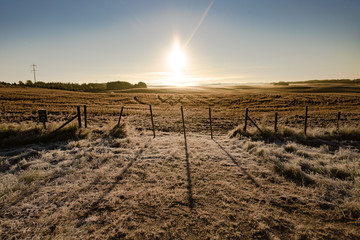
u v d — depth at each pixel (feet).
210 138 29.81
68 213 9.91
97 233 8.66
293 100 141.08
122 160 17.79
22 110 71.20
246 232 8.83
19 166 15.52
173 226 9.17
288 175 14.89
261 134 28.43
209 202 11.15
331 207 10.73
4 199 10.78
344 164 15.99
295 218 9.86
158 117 64.64
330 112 82.02
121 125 32.14
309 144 25.08
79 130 27.27
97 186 12.83
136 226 9.14
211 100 156.66
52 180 13.53
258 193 12.17
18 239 8.26
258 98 159.02
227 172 15.47
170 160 18.17
